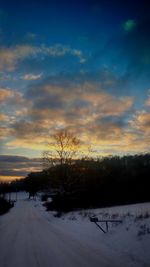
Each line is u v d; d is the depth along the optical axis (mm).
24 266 8820
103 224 17172
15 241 14445
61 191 40688
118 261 8961
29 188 137375
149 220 13984
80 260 9289
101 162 48344
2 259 10023
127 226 13961
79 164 42625
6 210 51719
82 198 42781
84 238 14438
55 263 9023
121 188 46969
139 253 9680
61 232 17719
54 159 40062
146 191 47344
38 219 31047
